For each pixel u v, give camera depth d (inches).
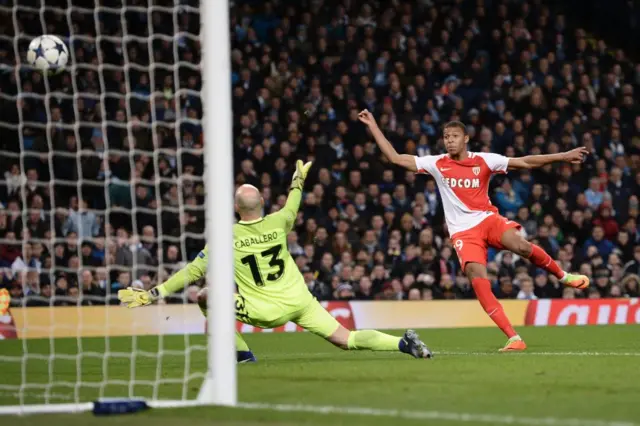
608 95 1424.7
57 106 1181.1
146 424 335.3
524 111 1360.7
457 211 639.1
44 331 906.7
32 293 988.6
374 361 532.4
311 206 1174.3
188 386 451.2
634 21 1549.0
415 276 1100.5
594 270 1136.8
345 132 1277.1
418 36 1403.8
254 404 373.4
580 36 1477.6
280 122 1283.2
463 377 446.3
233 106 1275.8
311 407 361.1
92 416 357.1
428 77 1363.2
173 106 1226.6
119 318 930.7
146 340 828.0
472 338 808.3
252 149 1243.2
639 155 1352.1
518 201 1245.7
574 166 1298.0
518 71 1411.2
